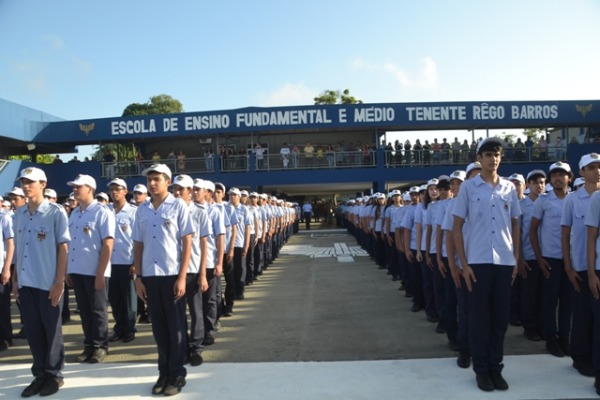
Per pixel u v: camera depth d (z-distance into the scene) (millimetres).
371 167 25734
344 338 6449
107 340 6035
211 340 6336
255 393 4613
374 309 8188
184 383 4820
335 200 47562
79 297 5906
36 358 4879
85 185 6016
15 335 7348
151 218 4969
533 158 25109
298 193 38031
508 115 25547
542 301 5801
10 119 24328
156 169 4980
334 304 8648
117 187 6879
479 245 4707
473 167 5492
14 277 5105
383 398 4426
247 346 6211
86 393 4773
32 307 4895
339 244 20656
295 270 13133
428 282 7320
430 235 6770
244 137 28969
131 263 6781
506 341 6180
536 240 5746
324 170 25766
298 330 6930
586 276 4918
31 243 4945
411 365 5301
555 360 5352
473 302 4707
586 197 5016
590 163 4969
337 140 28922
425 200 7066
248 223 9289
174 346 4777
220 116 25797
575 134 28688
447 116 25594
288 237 23406
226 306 7961
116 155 28781
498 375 4617
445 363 5352
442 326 6641
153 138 27953
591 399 4305
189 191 5699
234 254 9164
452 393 4500
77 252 5895
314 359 5598
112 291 6738
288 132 27984
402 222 8141
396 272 11008
